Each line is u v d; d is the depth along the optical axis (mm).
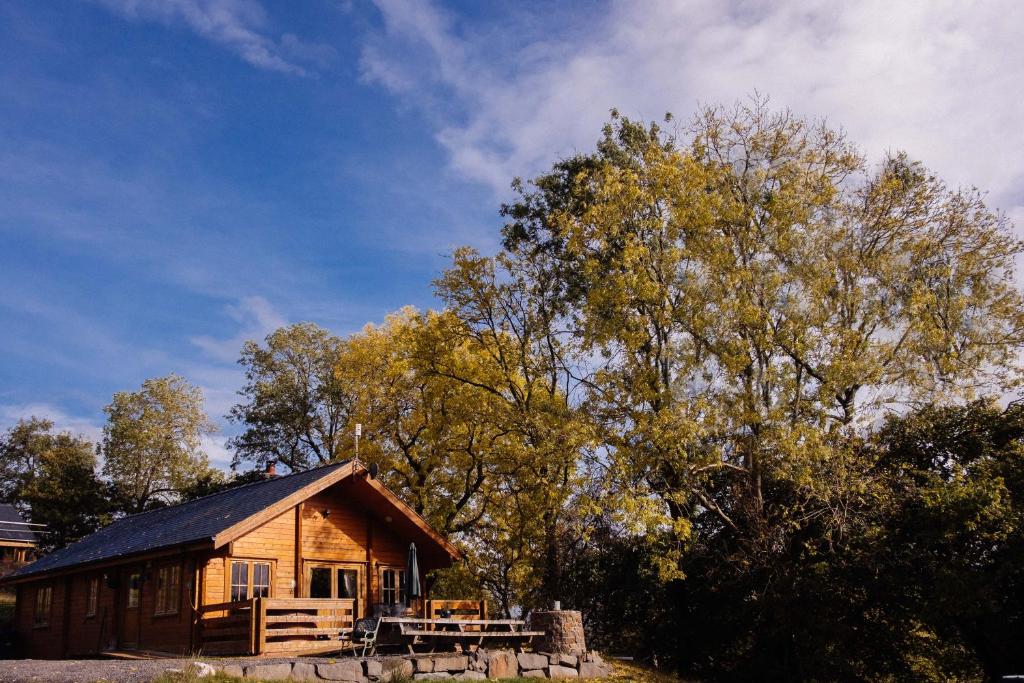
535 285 33062
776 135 28047
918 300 25812
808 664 26094
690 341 27266
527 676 19938
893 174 27641
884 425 27328
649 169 28531
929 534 22875
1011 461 23906
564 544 31703
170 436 59812
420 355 33062
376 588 24922
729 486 29719
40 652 27812
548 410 30312
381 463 36781
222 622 20109
